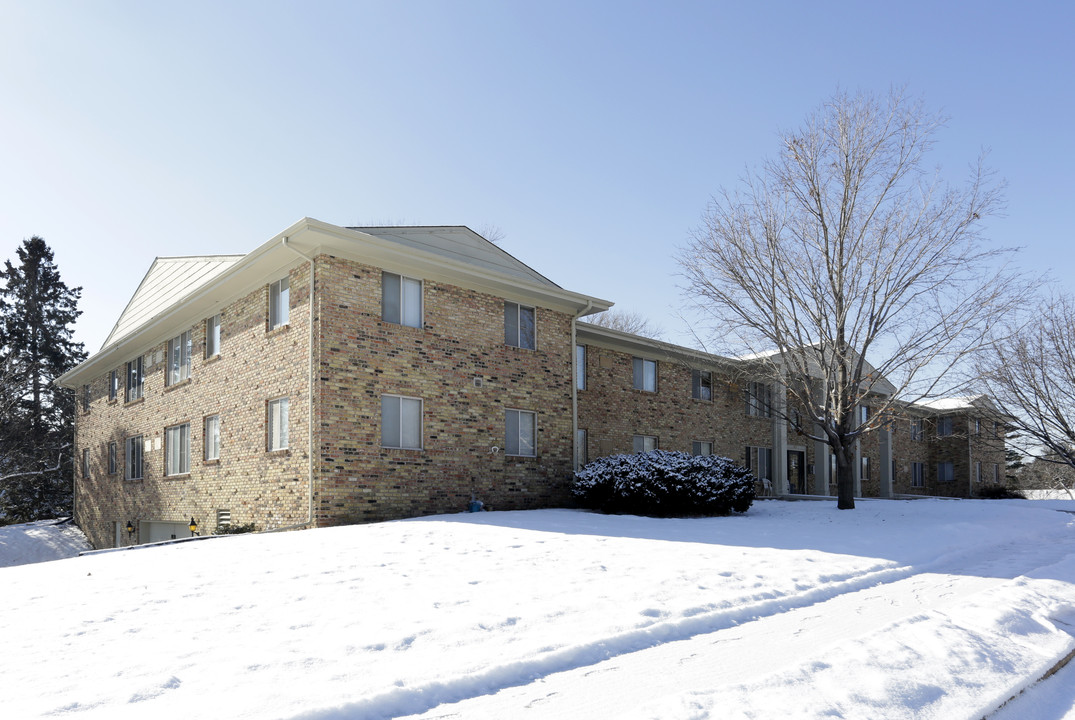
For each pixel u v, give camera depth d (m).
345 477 15.21
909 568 10.46
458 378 17.61
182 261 21.58
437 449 16.94
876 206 19.05
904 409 20.52
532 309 19.81
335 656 5.36
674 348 24.89
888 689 4.70
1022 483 50.84
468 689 4.87
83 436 28.48
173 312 19.89
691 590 8.00
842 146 19.16
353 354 15.66
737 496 18.41
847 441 20.06
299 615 6.70
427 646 5.68
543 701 4.68
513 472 18.52
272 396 16.50
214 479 18.44
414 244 18.02
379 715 4.37
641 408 24.58
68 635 6.05
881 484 35.97
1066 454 28.11
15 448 37.00
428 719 4.34
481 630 6.17
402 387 16.45
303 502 15.16
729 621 7.03
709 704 4.32
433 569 9.20
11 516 38.03
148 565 9.98
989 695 4.91
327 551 10.72
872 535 13.85
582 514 16.53
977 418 35.19
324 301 15.33
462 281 17.97
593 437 22.88
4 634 6.11
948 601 8.17
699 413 26.77
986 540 14.13
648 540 12.18
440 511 16.81
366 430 15.68
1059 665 5.95
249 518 16.89
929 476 41.19
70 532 28.02
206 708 4.21
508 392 18.70
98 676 4.87
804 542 12.55
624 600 7.40
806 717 4.18
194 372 19.91
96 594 7.87
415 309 17.06
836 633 6.58
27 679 4.81
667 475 17.70
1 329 44.72
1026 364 28.02
